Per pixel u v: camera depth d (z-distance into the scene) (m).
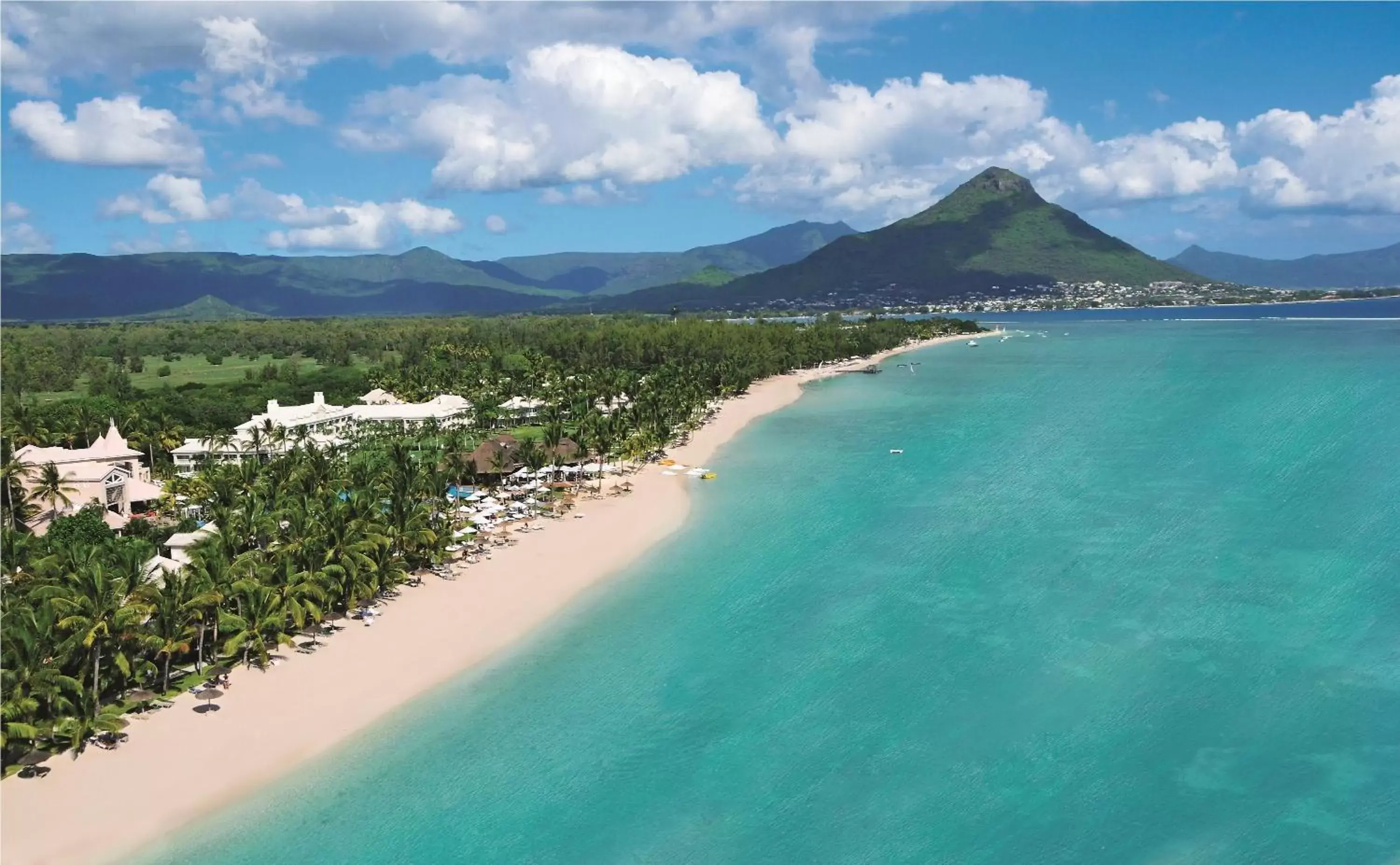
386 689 74.00
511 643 82.75
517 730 68.06
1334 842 54.59
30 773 61.69
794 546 109.19
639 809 58.94
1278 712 68.62
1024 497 129.50
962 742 65.88
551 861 54.12
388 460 147.50
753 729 68.00
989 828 56.62
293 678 75.50
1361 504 120.75
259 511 97.19
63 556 81.12
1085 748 64.56
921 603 90.44
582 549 109.31
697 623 86.81
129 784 61.00
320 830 56.91
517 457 141.75
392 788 61.12
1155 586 93.06
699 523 119.69
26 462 128.12
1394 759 62.59
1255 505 122.25
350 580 86.12
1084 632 82.94
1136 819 57.03
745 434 190.00
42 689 62.12
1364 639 80.06
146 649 72.12
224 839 56.09
